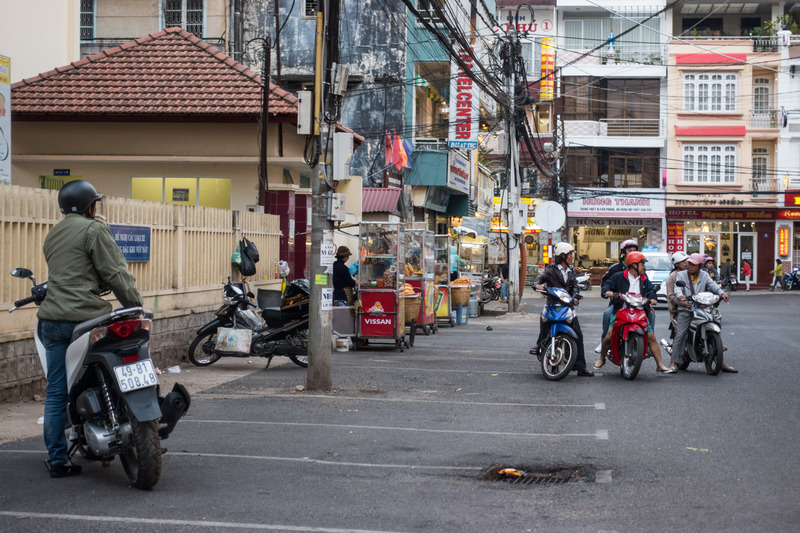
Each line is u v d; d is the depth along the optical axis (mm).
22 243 9570
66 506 5625
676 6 49094
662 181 48781
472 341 17984
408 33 28844
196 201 18672
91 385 6258
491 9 35875
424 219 31734
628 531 5203
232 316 13219
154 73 19172
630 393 10828
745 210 48219
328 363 10844
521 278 30047
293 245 18844
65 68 19375
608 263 50375
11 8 18453
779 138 47906
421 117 31203
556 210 25328
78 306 6203
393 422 8727
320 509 5625
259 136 18188
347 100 29078
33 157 18531
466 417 9062
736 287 47312
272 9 29391
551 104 47094
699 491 6133
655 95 49312
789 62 47812
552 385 11500
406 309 16375
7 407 9125
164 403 6266
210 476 6473
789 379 12219
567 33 50094
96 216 6566
